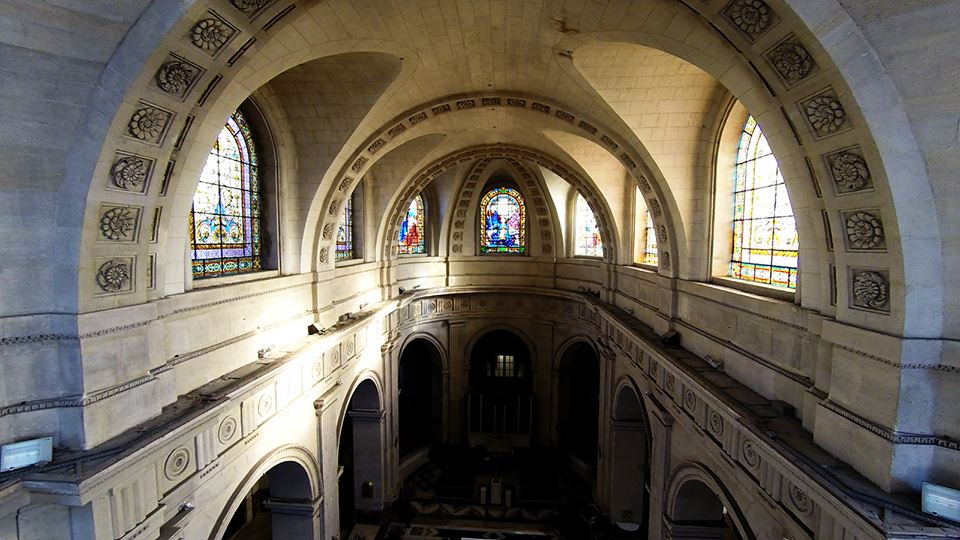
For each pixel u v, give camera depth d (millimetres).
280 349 10188
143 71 5020
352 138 11117
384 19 8297
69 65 4816
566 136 14805
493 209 23078
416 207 21484
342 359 13039
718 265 10195
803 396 6582
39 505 4930
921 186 4570
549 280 22469
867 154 4730
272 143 10430
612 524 15898
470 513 17766
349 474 19359
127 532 5578
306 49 7945
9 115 4766
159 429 5973
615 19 7535
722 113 9562
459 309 22859
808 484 5340
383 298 17516
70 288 5328
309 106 10461
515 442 22938
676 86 9469
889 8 4188
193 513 6922
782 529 6367
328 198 11875
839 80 4594
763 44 5227
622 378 14695
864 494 4875
